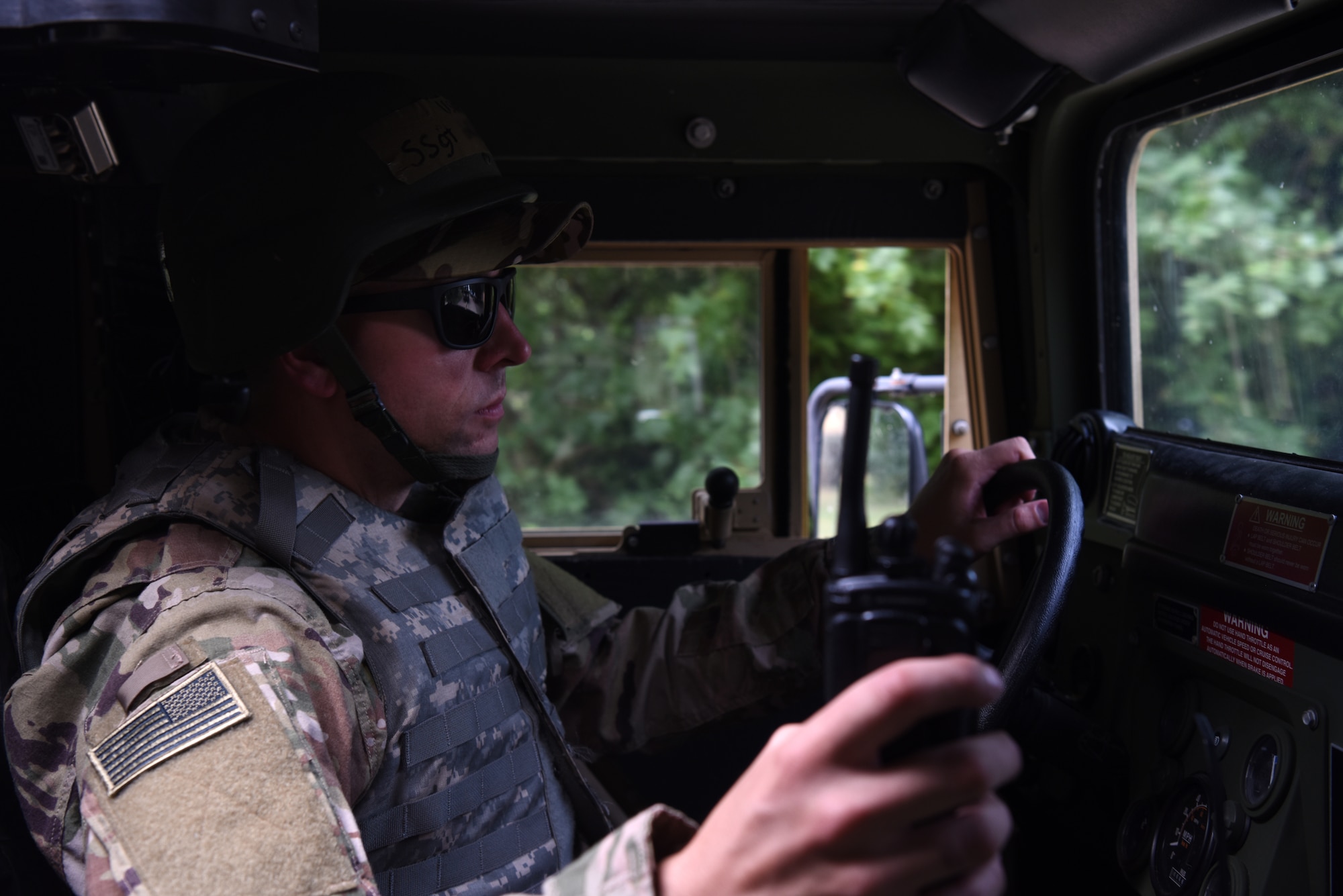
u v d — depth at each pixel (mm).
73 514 1434
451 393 1164
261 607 933
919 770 485
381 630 1043
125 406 1528
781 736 530
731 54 1811
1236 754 1237
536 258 1447
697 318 2488
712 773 1937
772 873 501
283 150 1086
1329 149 1305
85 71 1007
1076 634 1643
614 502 3609
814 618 1431
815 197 1952
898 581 531
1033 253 1875
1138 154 1688
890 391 2148
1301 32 1285
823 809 487
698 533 1984
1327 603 1106
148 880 747
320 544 1060
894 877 487
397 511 1226
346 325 1125
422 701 1050
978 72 1594
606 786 1708
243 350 1092
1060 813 1532
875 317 4273
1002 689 486
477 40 1733
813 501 2098
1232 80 1408
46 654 976
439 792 1063
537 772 1193
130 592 969
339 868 779
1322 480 1180
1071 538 1188
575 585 1510
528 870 1141
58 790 935
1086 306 1848
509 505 1364
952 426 2094
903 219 1967
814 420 2104
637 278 2949
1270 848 1142
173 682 856
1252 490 1268
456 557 1173
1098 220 1765
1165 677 1410
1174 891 1238
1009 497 1320
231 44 885
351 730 968
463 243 1139
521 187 1172
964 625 524
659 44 1750
